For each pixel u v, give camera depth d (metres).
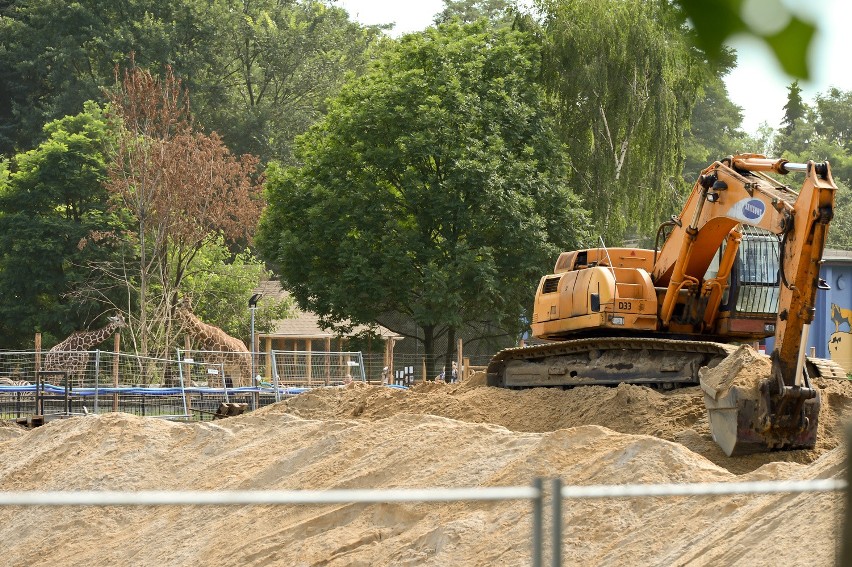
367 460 37.84
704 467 27.23
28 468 50.38
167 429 51.19
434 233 96.06
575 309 47.56
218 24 176.88
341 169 98.06
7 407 74.88
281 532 35.53
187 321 101.44
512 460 32.97
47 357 74.31
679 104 101.50
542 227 93.62
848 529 3.90
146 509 44.19
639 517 26.03
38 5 170.88
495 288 91.12
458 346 89.31
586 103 100.88
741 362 34.09
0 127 169.88
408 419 40.66
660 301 45.28
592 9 98.06
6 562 43.34
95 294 130.62
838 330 91.06
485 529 29.44
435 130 94.12
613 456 29.25
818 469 23.64
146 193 108.69
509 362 51.56
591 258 49.94
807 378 33.00
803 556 20.20
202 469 45.47
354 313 92.56
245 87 193.12
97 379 69.81
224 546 36.91
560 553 10.92
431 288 89.31
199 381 80.62
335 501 10.84
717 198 39.81
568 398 43.94
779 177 128.12
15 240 132.38
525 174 94.44
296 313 137.25
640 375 44.34
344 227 93.94
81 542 43.06
